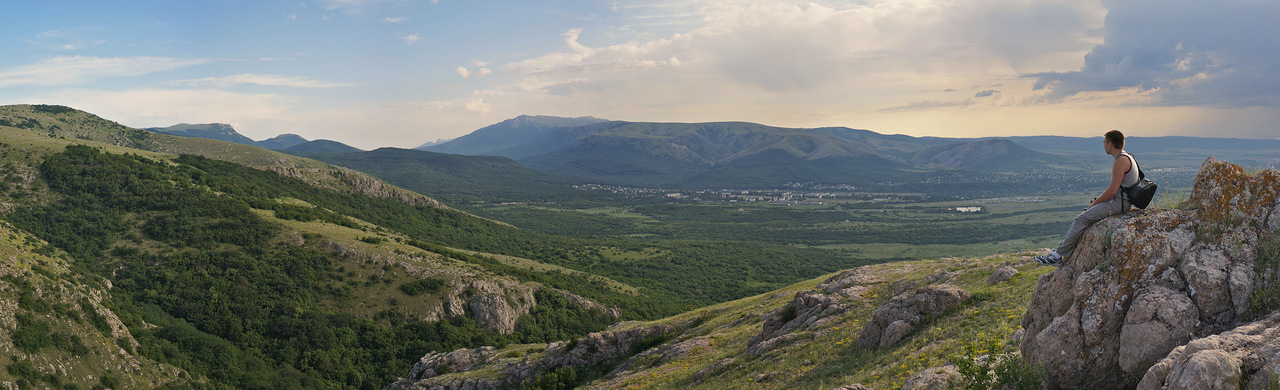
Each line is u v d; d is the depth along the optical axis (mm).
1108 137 14180
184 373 111188
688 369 47312
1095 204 14203
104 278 140875
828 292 62438
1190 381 9570
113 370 101062
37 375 89188
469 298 156500
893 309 34531
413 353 135750
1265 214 12367
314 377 123875
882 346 32781
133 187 191000
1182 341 11641
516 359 76812
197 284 146250
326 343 132125
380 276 158125
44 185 181875
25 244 132500
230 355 121438
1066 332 13586
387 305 148500
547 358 69125
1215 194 12891
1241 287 11586
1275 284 11391
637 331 67375
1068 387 13578
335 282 153500
